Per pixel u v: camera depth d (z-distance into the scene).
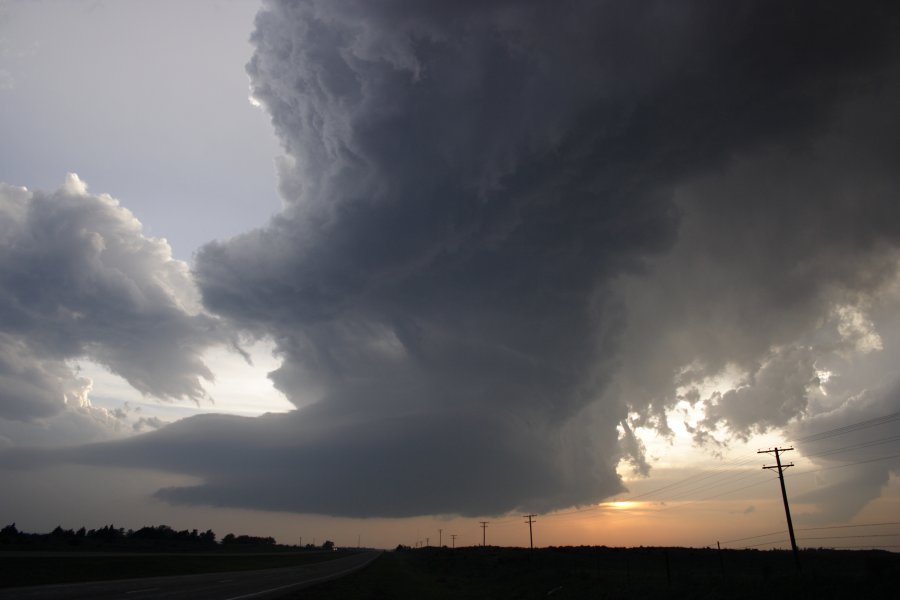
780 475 51.88
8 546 85.19
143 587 37.75
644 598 35.28
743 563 75.81
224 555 112.88
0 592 30.70
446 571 91.31
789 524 50.31
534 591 48.53
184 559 83.44
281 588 41.38
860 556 74.00
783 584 29.34
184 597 31.88
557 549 131.62
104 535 153.25
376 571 76.94
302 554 164.75
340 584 48.78
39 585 36.06
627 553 110.38
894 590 24.81
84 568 52.34
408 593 45.66
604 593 39.62
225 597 32.75
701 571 59.75
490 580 67.75
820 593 26.83
